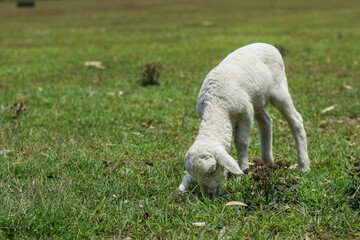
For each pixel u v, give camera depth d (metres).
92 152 5.49
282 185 4.23
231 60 4.54
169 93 8.66
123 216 3.88
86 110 7.63
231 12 29.12
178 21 24.47
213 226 3.70
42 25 24.94
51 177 4.77
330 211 3.88
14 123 6.82
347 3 33.00
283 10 29.16
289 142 5.99
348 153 5.34
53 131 6.43
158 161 5.29
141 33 19.55
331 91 8.71
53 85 9.73
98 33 20.12
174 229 3.72
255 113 4.83
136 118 7.11
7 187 4.34
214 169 3.80
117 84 9.69
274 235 3.58
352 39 15.72
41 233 3.63
